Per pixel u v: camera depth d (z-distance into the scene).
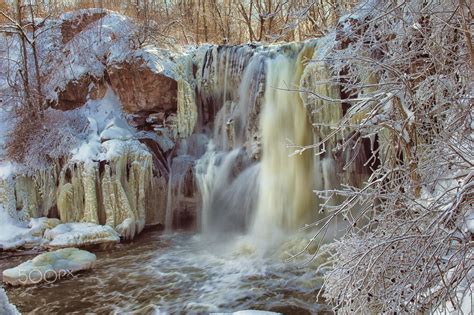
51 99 10.93
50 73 11.27
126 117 10.71
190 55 10.85
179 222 10.23
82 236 8.40
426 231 2.88
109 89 11.03
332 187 8.22
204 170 10.10
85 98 11.02
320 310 5.56
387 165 4.28
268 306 5.75
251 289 6.33
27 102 10.52
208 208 9.94
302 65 8.77
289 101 8.87
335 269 3.52
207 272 7.11
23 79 10.88
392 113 4.12
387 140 4.67
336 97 7.82
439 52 3.94
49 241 8.54
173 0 16.81
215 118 10.48
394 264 3.08
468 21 3.24
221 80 10.28
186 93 10.48
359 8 4.70
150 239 9.27
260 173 9.30
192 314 5.62
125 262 7.75
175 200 10.25
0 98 11.45
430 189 3.81
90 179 9.15
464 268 2.76
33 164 9.53
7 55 11.55
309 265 7.02
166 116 10.70
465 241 2.84
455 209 2.79
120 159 9.39
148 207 9.99
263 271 7.01
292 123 8.82
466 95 3.62
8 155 9.73
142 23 11.63
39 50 11.82
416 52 4.09
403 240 3.04
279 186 8.94
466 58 3.77
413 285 2.86
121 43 10.91
